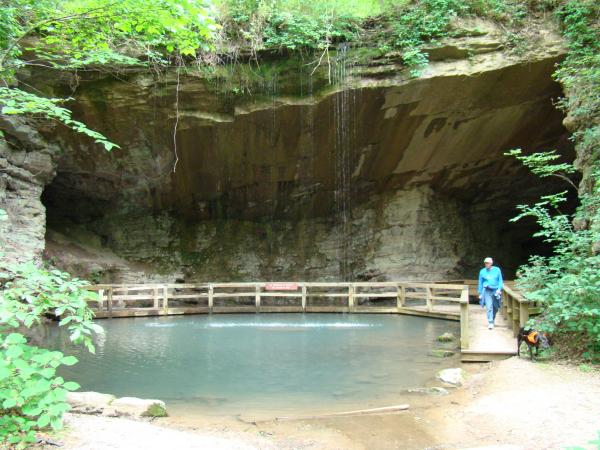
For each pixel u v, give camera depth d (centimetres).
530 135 1709
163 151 1675
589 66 1306
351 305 1602
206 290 1897
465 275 1956
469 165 1831
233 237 1969
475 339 1009
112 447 432
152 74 1484
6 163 1362
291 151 1714
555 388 624
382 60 1516
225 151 1703
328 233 1981
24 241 1333
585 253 912
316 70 1528
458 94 1543
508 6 1491
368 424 585
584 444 463
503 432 527
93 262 1670
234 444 502
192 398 707
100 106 1507
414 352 999
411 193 1903
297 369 871
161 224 1900
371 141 1700
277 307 1622
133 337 1180
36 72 1397
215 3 1525
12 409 436
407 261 1873
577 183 1931
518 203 2066
